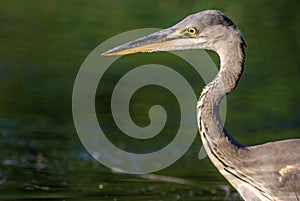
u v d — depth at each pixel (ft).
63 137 47.73
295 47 64.85
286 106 53.78
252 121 51.26
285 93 55.88
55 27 68.18
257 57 62.49
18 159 43.75
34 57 61.05
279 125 50.78
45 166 42.93
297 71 59.82
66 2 75.25
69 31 67.05
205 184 40.86
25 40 64.80
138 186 40.40
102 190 39.50
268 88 56.75
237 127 50.26
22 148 45.50
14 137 47.06
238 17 71.15
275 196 32.68
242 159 32.71
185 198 38.50
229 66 33.04
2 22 68.90
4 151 44.80
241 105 53.88
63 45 63.93
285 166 32.19
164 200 38.04
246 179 32.99
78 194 38.73
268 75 59.06
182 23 34.09
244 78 58.44
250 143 47.39
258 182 32.78
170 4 73.10
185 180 41.52
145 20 68.44
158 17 69.26
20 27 67.77
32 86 55.47
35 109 51.90
